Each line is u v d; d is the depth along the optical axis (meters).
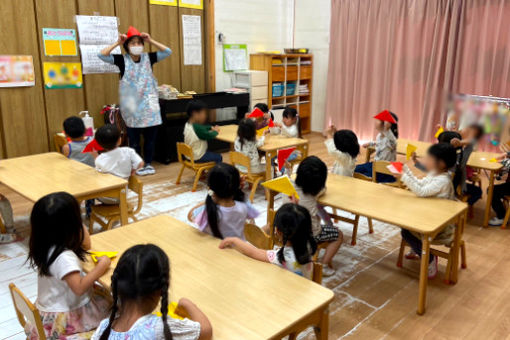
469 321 2.31
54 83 4.86
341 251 3.15
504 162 3.46
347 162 3.24
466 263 2.98
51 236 1.50
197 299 1.44
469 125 2.94
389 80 6.22
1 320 2.26
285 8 7.29
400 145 4.18
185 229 2.05
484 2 5.15
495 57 5.16
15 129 4.68
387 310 2.40
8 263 2.87
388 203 2.53
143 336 1.10
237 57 6.63
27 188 2.61
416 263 2.98
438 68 5.62
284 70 6.84
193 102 4.46
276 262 1.75
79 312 1.62
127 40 4.62
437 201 2.57
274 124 4.84
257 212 2.22
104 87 5.24
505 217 3.56
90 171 3.01
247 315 1.35
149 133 5.02
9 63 4.50
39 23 4.64
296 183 2.50
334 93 7.05
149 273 1.14
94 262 1.70
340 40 6.73
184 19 5.83
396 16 5.96
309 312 1.38
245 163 3.95
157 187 4.53
